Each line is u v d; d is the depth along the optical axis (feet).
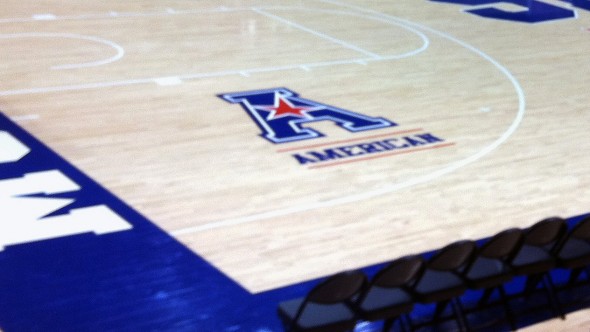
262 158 26.25
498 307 18.22
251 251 20.65
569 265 17.62
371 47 40.70
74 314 17.58
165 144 27.04
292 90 33.19
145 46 38.63
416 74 36.22
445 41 42.50
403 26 45.55
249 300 18.56
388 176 25.32
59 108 29.78
